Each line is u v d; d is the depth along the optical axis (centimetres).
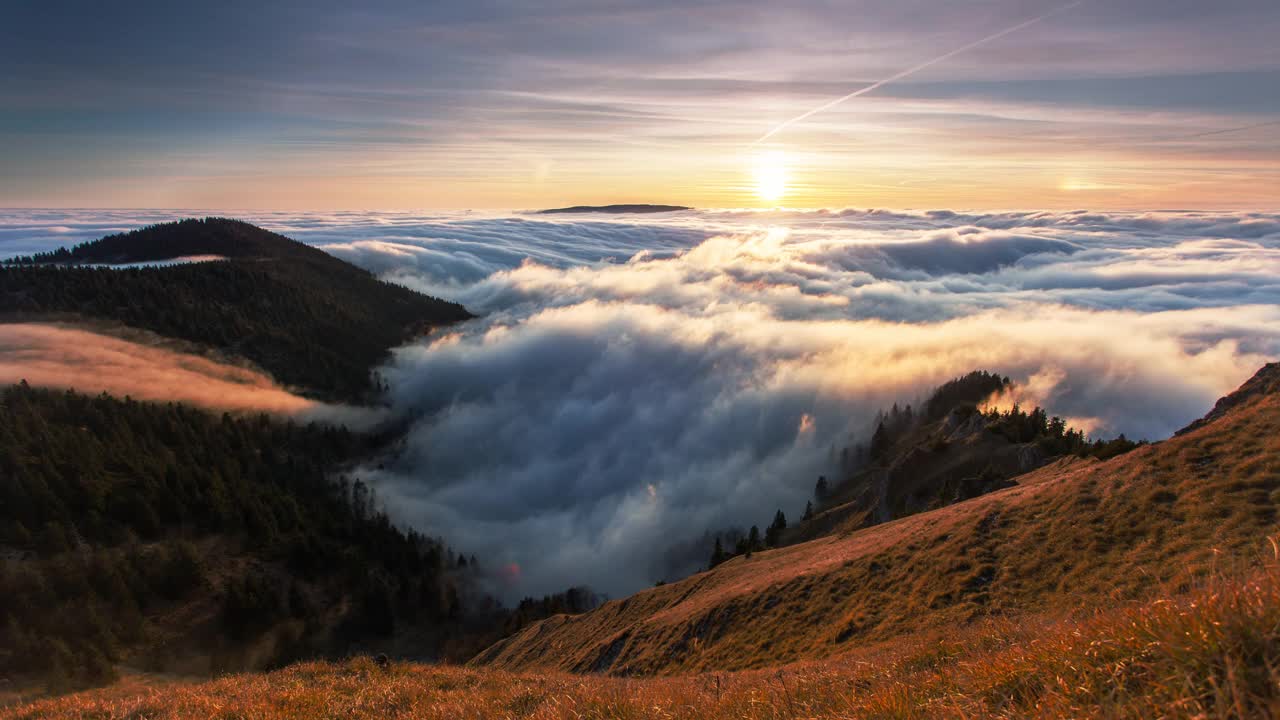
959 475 7462
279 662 7950
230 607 8044
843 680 757
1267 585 352
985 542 2208
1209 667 318
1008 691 448
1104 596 1477
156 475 10225
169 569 8269
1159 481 1884
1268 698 279
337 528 12438
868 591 2458
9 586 6662
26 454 9388
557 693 966
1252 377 2431
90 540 8231
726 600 3259
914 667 732
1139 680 361
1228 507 1567
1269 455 1684
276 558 10131
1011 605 1741
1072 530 1939
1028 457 6981
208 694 1186
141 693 1252
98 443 10688
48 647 5978
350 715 1009
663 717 659
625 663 3441
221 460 12800
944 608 1933
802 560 3994
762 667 2378
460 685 1256
